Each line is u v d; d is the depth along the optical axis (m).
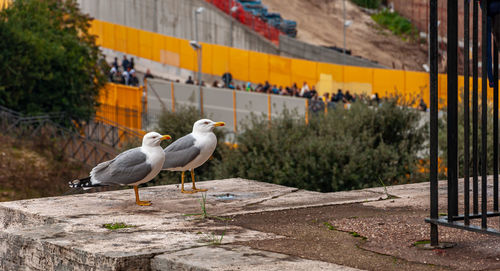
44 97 29.80
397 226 6.73
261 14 52.38
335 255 5.60
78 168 24.19
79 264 5.80
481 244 5.93
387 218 7.16
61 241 6.14
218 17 50.91
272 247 5.86
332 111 18.36
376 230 6.58
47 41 30.34
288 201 8.33
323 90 41.88
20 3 32.16
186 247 5.84
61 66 30.09
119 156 7.94
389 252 5.71
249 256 5.48
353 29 51.84
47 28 32.03
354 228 6.69
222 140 20.17
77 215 7.43
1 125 26.56
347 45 49.94
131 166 7.82
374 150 16.23
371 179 15.91
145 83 39.34
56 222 7.20
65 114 29.95
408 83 38.16
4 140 24.42
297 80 43.28
